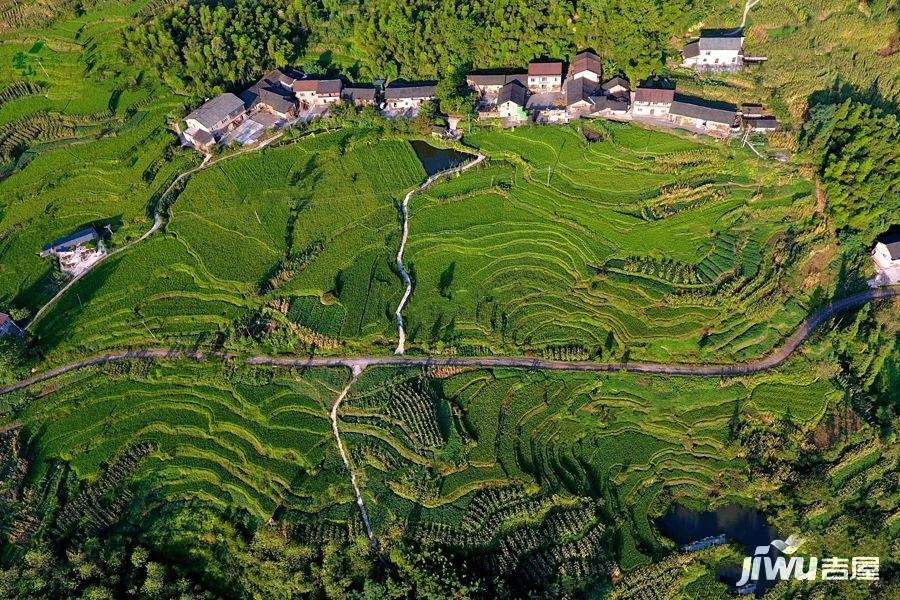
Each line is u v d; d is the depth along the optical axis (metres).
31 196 91.12
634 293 81.75
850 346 77.50
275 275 83.19
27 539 65.69
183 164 94.12
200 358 77.75
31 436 72.19
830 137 86.19
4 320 77.12
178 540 67.38
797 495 69.31
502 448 72.06
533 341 79.25
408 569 63.56
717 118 92.00
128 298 81.81
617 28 96.88
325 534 66.44
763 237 85.06
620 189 90.19
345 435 72.38
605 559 66.44
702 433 74.25
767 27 97.50
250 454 71.25
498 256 85.75
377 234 87.44
